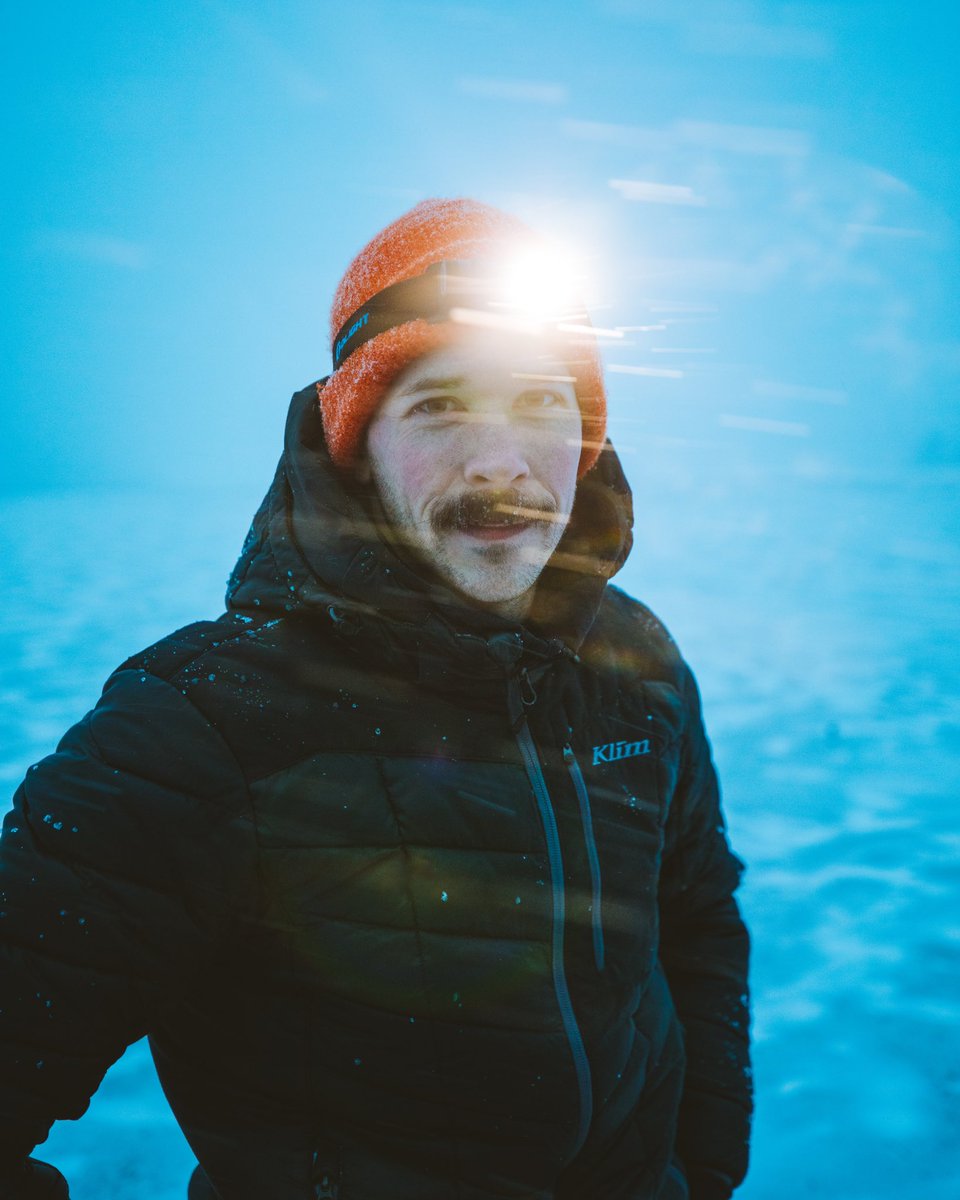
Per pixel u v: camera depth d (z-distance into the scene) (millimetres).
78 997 714
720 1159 1099
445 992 790
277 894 771
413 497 829
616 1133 922
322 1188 800
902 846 3568
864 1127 2098
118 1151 2078
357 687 826
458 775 831
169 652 820
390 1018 784
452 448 820
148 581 12297
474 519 822
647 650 1119
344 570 815
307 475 852
